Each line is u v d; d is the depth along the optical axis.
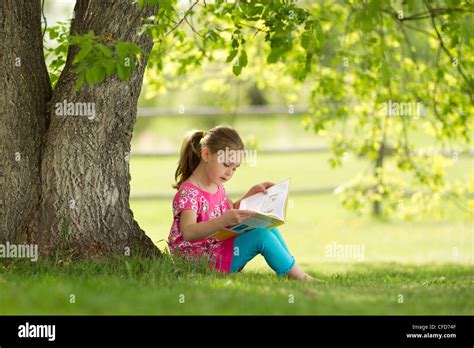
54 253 4.66
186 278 4.45
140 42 4.82
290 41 4.93
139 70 4.83
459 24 5.89
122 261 4.70
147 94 9.27
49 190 4.74
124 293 3.78
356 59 7.80
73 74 4.78
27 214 4.77
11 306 3.40
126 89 4.78
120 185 4.89
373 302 3.74
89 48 4.11
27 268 4.52
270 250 4.81
